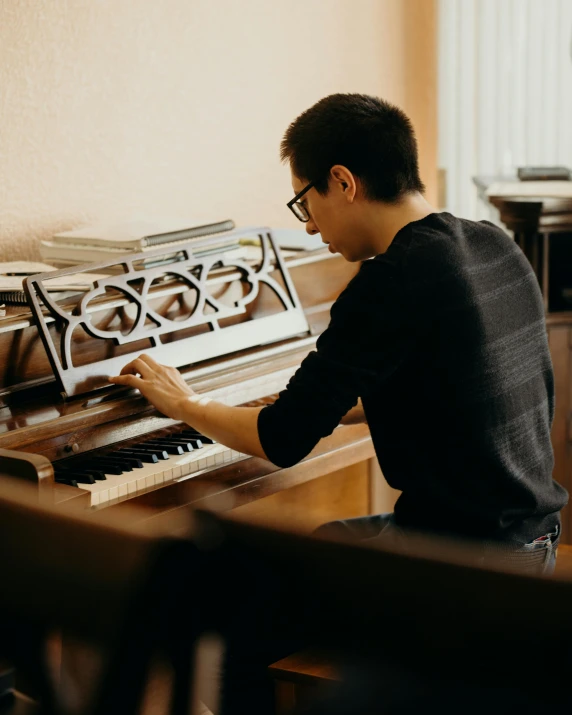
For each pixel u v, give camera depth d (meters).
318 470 1.98
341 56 3.23
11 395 1.72
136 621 0.87
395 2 3.42
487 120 3.81
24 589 1.00
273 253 2.25
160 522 1.64
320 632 0.86
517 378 1.48
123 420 1.75
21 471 1.42
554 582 0.77
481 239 1.50
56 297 1.86
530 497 1.48
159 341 1.87
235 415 1.54
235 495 1.80
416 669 0.82
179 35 2.71
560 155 3.87
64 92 2.46
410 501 1.53
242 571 0.84
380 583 0.82
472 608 0.79
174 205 2.78
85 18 2.48
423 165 3.71
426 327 1.40
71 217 2.53
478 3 3.72
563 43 3.79
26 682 1.18
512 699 0.79
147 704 0.90
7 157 2.37
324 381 1.41
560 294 2.99
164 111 2.71
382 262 1.40
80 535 0.94
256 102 2.96
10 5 2.32
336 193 1.51
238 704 1.09
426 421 1.46
